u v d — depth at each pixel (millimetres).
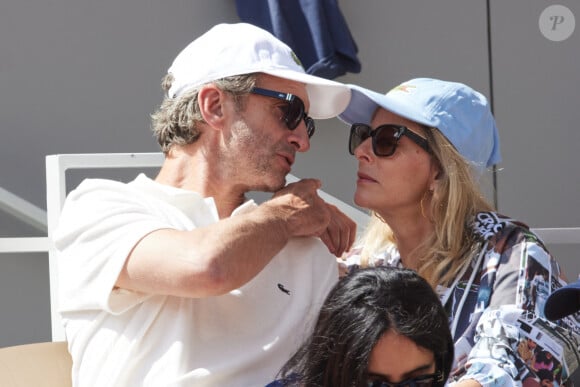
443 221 11258
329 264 10359
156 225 9109
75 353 9414
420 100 11430
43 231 16188
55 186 13398
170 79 10555
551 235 15891
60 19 16219
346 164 17016
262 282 9695
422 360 7391
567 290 8789
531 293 10344
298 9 15633
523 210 17562
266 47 10242
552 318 8898
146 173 16609
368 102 11852
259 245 8977
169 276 8711
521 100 17578
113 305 9062
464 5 17422
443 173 11344
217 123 10023
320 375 7508
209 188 10188
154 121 10594
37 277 16203
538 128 17594
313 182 10094
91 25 16297
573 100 17641
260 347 9305
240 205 10453
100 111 16328
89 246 9227
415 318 7328
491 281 10664
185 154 10297
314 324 8000
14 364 9766
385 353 7316
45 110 16188
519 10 17531
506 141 17562
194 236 8852
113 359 9102
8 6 16094
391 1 17250
